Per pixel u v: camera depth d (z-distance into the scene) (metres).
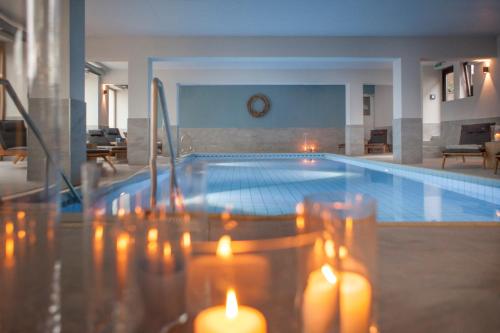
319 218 0.61
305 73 13.15
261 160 12.47
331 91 15.34
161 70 13.03
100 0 6.51
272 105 15.25
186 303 0.76
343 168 9.53
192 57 8.71
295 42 8.68
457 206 4.52
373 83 13.27
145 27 7.98
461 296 1.36
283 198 5.06
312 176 7.74
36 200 1.42
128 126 8.71
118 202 0.74
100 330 0.70
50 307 0.86
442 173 6.77
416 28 8.08
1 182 4.65
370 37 8.69
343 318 0.63
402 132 8.70
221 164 10.84
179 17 7.38
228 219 2.60
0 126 6.38
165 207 0.75
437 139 12.26
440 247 1.99
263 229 2.32
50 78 4.26
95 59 8.62
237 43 8.67
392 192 5.63
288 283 1.00
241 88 15.15
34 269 0.87
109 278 0.70
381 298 1.34
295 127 15.30
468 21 7.66
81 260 1.43
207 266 0.91
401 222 2.52
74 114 5.10
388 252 1.90
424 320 1.17
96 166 0.70
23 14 6.79
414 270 1.63
